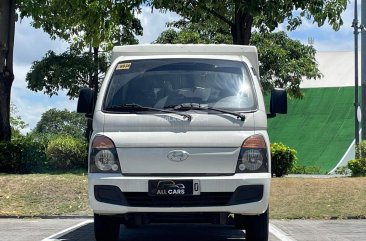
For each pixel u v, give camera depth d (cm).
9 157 2064
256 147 862
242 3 1900
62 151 2288
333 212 1452
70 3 2192
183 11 2078
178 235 1090
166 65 934
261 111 890
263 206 856
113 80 926
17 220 1388
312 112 6644
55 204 1516
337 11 2102
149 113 879
